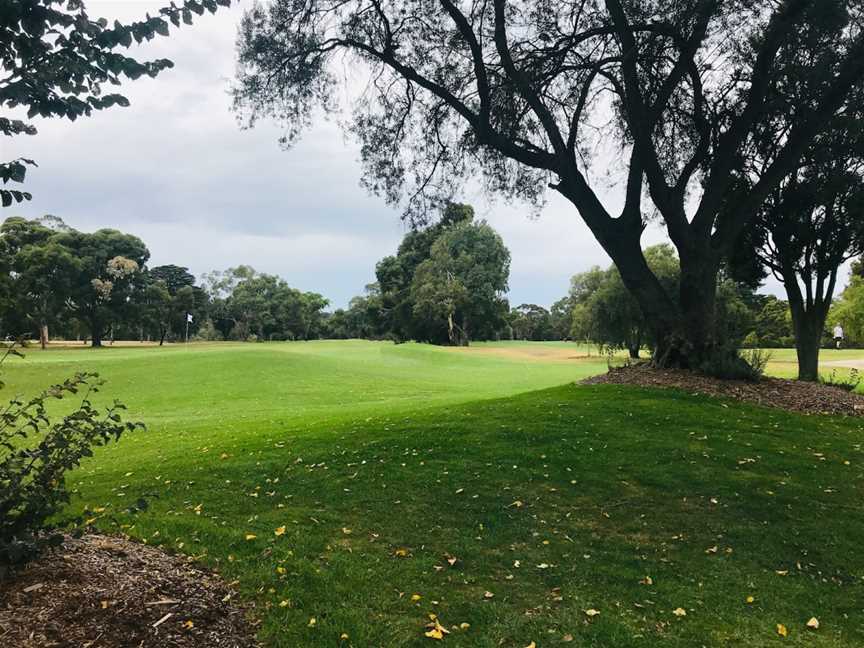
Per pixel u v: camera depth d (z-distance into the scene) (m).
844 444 9.24
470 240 72.31
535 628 4.20
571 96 14.59
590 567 5.20
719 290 43.72
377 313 84.44
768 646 4.06
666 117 14.09
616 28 12.11
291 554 5.16
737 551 5.58
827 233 16.86
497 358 49.72
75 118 3.56
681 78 13.07
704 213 13.84
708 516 6.33
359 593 4.57
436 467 7.86
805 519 6.28
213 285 102.12
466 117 13.53
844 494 7.00
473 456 8.32
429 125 14.77
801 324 17.73
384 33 13.61
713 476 7.46
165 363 31.83
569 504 6.64
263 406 20.64
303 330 108.44
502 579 4.96
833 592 4.90
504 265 73.81
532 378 32.62
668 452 8.40
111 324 73.88
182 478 7.67
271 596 4.42
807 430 10.05
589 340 52.78
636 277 14.39
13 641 3.05
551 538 5.79
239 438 10.72
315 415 14.70
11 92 3.31
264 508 6.46
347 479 7.45
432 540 5.68
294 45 12.89
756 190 13.77
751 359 15.05
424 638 4.00
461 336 73.81
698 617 4.43
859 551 5.60
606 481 7.32
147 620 3.59
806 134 13.08
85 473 8.59
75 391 3.97
